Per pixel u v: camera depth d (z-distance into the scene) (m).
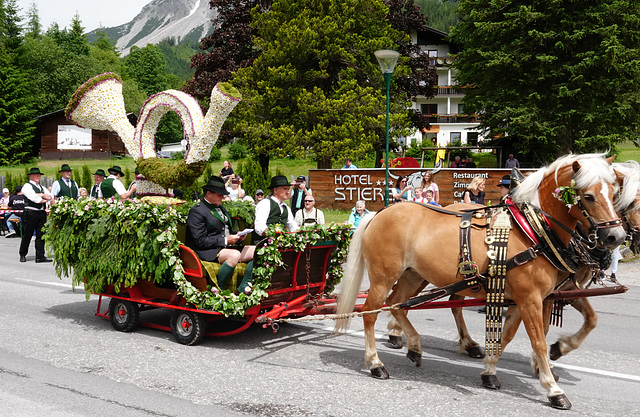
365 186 19.91
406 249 5.25
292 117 27.20
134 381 5.00
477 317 7.78
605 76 25.64
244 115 27.05
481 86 29.08
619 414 4.41
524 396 4.79
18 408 4.32
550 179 4.85
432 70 34.47
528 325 4.76
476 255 4.89
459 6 30.12
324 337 6.64
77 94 7.53
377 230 5.42
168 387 4.85
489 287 4.87
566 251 4.73
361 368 5.48
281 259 5.99
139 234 6.21
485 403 4.59
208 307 5.97
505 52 26.52
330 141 25.27
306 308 6.32
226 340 6.44
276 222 6.85
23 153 52.84
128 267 6.45
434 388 4.94
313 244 6.39
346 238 6.80
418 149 45.88
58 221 7.22
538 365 4.86
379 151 33.00
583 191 4.57
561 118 25.88
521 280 4.76
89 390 4.75
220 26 33.97
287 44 26.56
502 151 33.56
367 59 27.05
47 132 55.69
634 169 5.15
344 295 5.55
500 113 26.89
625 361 5.83
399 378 5.20
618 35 25.36
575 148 27.12
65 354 5.80
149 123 7.47
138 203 6.56
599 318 7.78
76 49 83.44
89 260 6.83
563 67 25.08
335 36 27.00
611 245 4.50
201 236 6.27
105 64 78.69
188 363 5.54
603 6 25.06
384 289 5.37
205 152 6.81
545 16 25.25
